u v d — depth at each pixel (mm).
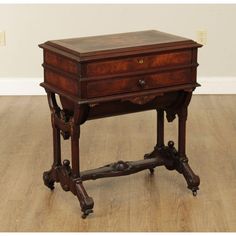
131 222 2818
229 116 4195
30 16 4539
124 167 2994
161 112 3125
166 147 3137
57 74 2785
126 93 2727
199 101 4500
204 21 4559
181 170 3068
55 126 2945
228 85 4656
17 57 4621
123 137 3832
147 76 2756
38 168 3381
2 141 3771
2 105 4449
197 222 2816
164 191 3104
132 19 4551
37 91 4664
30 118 4184
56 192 3102
